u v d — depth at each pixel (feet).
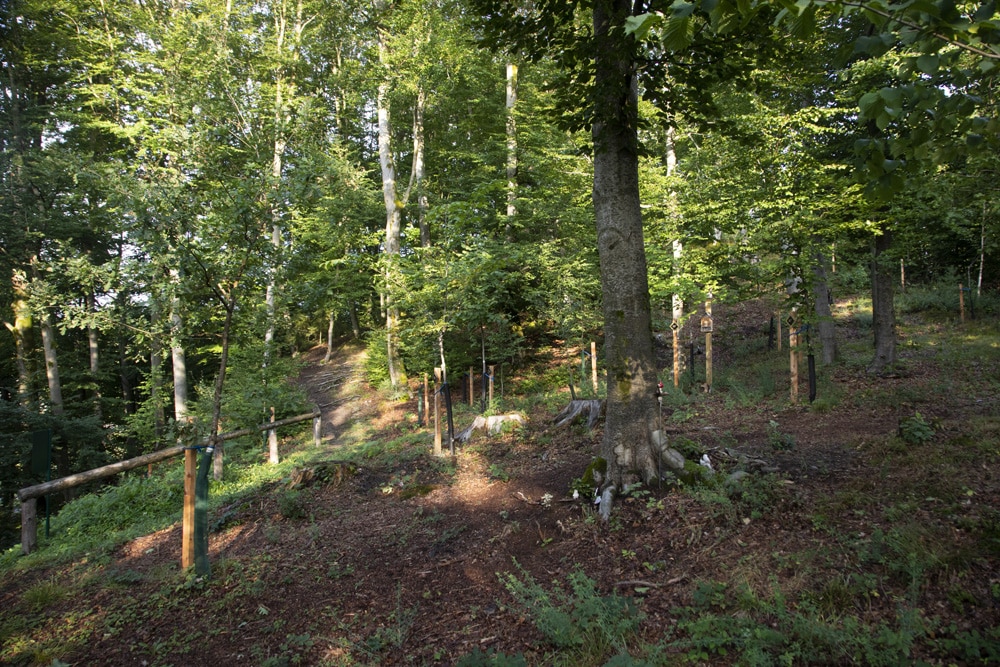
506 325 46.78
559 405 37.81
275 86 46.88
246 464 39.06
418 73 51.75
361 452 33.94
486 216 50.49
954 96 7.31
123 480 34.17
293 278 22.08
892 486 15.81
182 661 12.34
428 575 15.67
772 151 28.73
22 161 45.44
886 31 6.59
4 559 20.94
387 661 11.84
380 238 59.88
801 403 30.63
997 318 47.98
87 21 49.19
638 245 18.67
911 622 9.63
